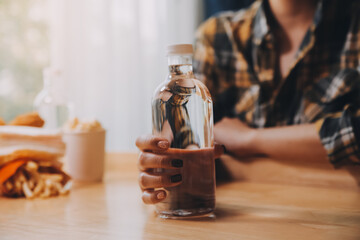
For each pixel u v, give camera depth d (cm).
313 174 83
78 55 207
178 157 56
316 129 88
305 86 108
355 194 71
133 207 65
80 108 208
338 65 107
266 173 87
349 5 107
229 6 227
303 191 75
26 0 204
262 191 76
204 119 56
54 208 67
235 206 65
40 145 79
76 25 206
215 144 65
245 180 89
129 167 103
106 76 220
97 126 88
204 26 126
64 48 201
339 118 86
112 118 224
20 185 75
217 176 92
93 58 215
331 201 67
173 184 56
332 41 108
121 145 230
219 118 117
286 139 90
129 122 231
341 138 83
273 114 112
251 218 57
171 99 56
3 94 199
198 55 122
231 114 119
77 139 86
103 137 89
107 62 220
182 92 56
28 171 77
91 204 68
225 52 120
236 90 119
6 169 74
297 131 90
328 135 85
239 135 96
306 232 51
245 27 117
